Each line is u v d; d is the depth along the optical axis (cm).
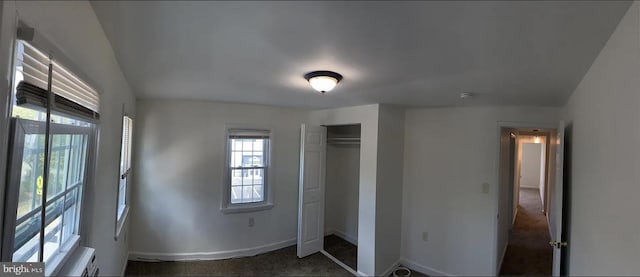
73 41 113
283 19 133
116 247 264
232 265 385
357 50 170
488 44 155
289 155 451
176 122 386
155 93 336
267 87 285
